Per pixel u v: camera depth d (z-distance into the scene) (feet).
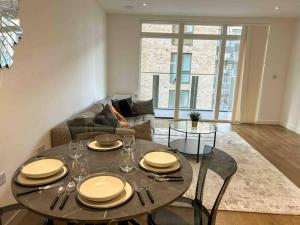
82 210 3.70
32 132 7.63
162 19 18.20
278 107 19.29
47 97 8.57
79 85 12.19
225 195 8.82
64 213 3.62
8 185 6.49
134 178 4.71
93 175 4.56
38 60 7.81
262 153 13.28
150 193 4.20
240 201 8.50
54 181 4.50
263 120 19.52
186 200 5.96
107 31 18.38
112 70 19.16
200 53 19.21
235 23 18.03
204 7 15.21
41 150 8.23
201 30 18.71
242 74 18.75
